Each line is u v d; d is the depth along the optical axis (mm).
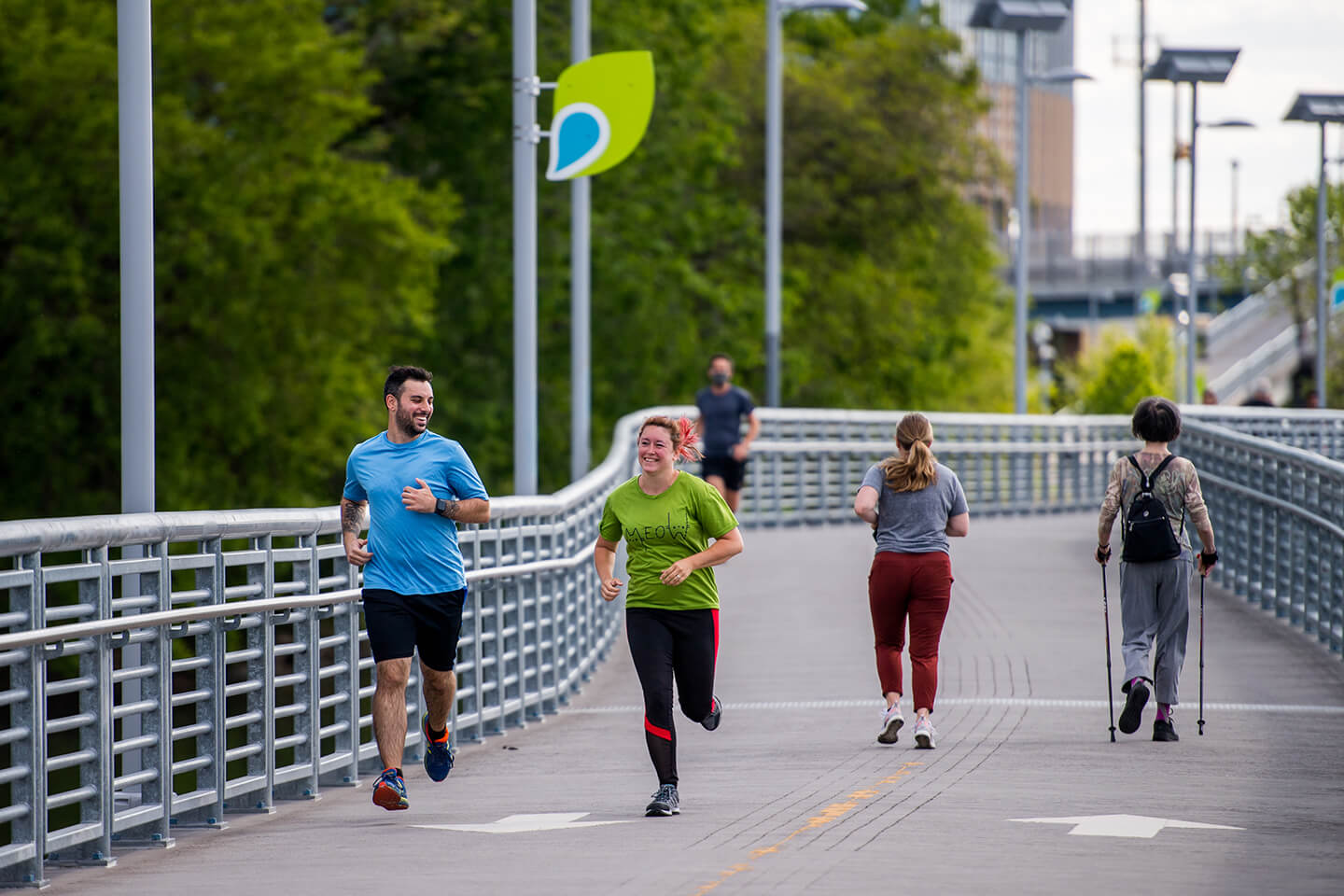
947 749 29078
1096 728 31562
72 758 21188
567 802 25266
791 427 84312
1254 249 192625
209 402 83688
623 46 107250
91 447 84375
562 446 110000
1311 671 38875
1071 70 101625
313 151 85938
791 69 133250
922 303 145000
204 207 80625
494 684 34031
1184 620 30156
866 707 34938
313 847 21953
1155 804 23422
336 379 87938
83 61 77750
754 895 17312
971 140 134125
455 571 24359
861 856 19500
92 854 21656
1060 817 22250
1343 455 98688
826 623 48000
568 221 107562
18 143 80438
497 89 103812
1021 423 91812
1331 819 22250
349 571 28000
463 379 108000
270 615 25438
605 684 42312
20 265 79375
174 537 23172
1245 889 17656
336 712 28031
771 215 88250
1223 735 30578
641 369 113000
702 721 24625
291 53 83875
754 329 127375
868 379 141750
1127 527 30031
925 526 29766
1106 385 167125
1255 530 50812
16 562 20719
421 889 18484
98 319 81750
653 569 23969
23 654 20453
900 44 133250
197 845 22906
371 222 86500
